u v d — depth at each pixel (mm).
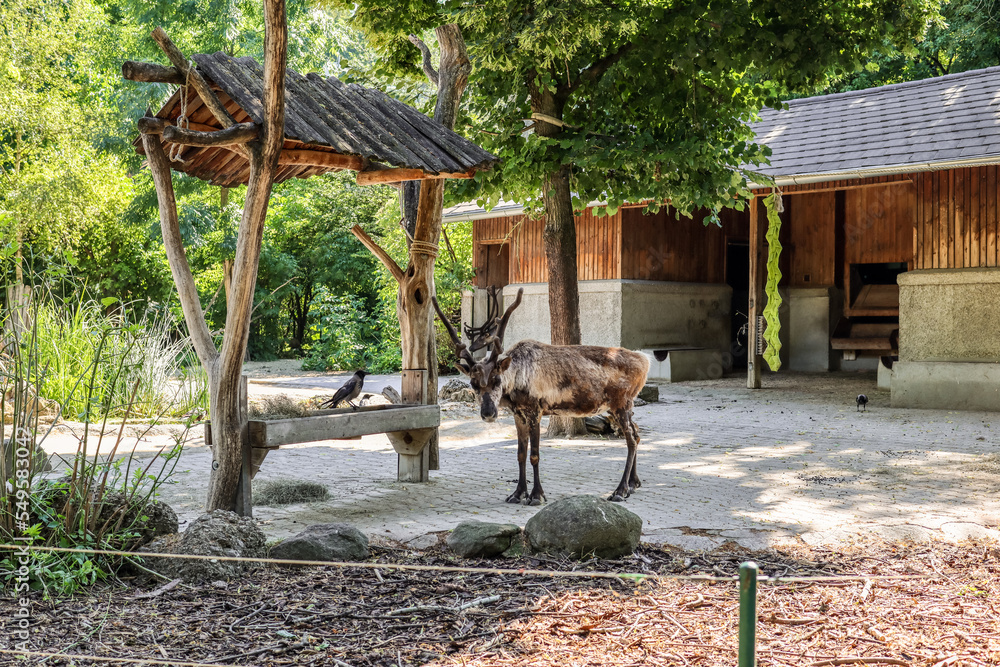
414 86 12484
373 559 5629
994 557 5734
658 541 5984
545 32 9312
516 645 4152
